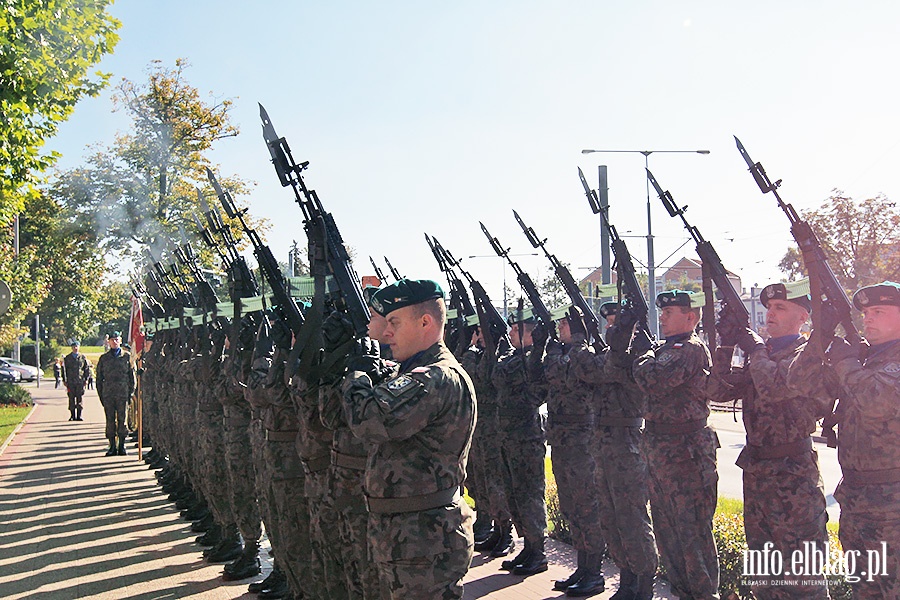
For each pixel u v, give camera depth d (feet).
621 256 18.97
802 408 14.88
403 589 11.95
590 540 20.02
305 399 15.26
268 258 18.16
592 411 20.57
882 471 13.26
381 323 13.47
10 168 36.27
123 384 47.91
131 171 72.74
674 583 17.40
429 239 27.32
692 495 16.92
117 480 39.01
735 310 16.20
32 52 33.27
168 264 38.11
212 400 24.67
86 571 23.24
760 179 14.60
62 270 106.52
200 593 21.03
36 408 87.04
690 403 17.12
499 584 20.83
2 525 29.32
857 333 14.08
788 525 14.75
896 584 13.07
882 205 66.28
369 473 12.45
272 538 18.62
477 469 25.39
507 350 24.22
